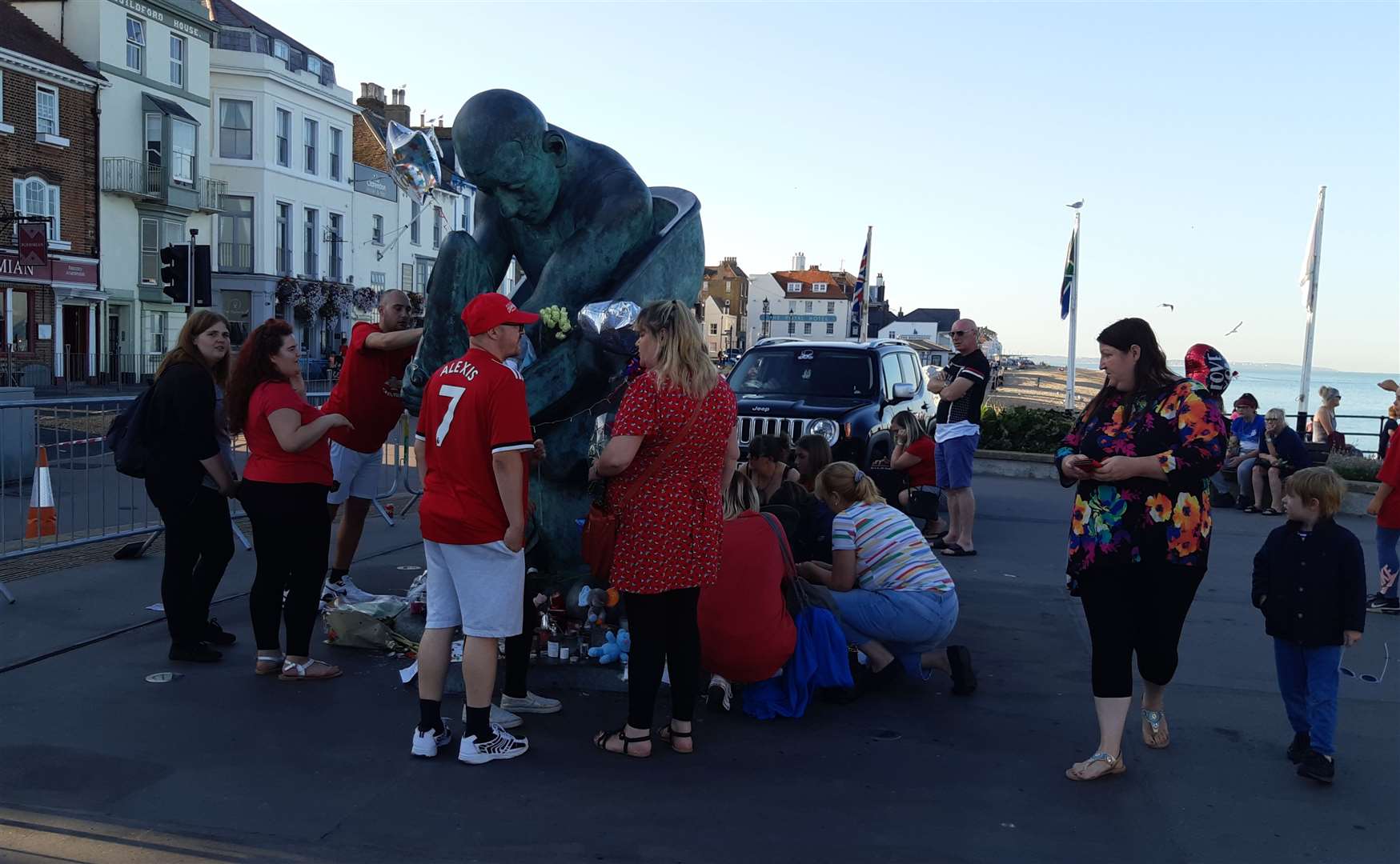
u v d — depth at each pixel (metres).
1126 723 4.63
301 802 3.62
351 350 5.95
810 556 5.65
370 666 5.20
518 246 5.41
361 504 6.20
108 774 3.81
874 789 3.87
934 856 3.33
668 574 3.92
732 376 10.87
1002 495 12.77
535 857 3.27
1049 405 32.59
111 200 33.72
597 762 4.06
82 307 33.34
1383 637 6.29
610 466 3.84
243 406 4.77
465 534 3.82
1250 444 12.40
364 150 49.81
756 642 4.41
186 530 5.06
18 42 30.41
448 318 4.79
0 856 3.16
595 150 5.30
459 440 3.81
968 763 4.14
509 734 4.08
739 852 3.33
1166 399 3.81
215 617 6.10
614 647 4.91
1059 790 3.88
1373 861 3.36
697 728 4.49
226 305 39.50
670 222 5.32
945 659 5.10
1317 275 18.86
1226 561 8.83
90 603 6.27
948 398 8.70
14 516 8.22
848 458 9.36
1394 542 6.87
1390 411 15.71
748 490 4.73
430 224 53.19
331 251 44.59
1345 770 4.12
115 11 33.12
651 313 3.87
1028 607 6.89
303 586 4.89
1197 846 3.44
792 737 4.41
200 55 36.88
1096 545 3.92
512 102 4.82
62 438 7.32
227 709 4.53
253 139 39.38
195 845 3.28
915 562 5.01
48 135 30.83
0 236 29.62
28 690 4.73
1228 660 5.71
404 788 3.76
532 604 4.49
